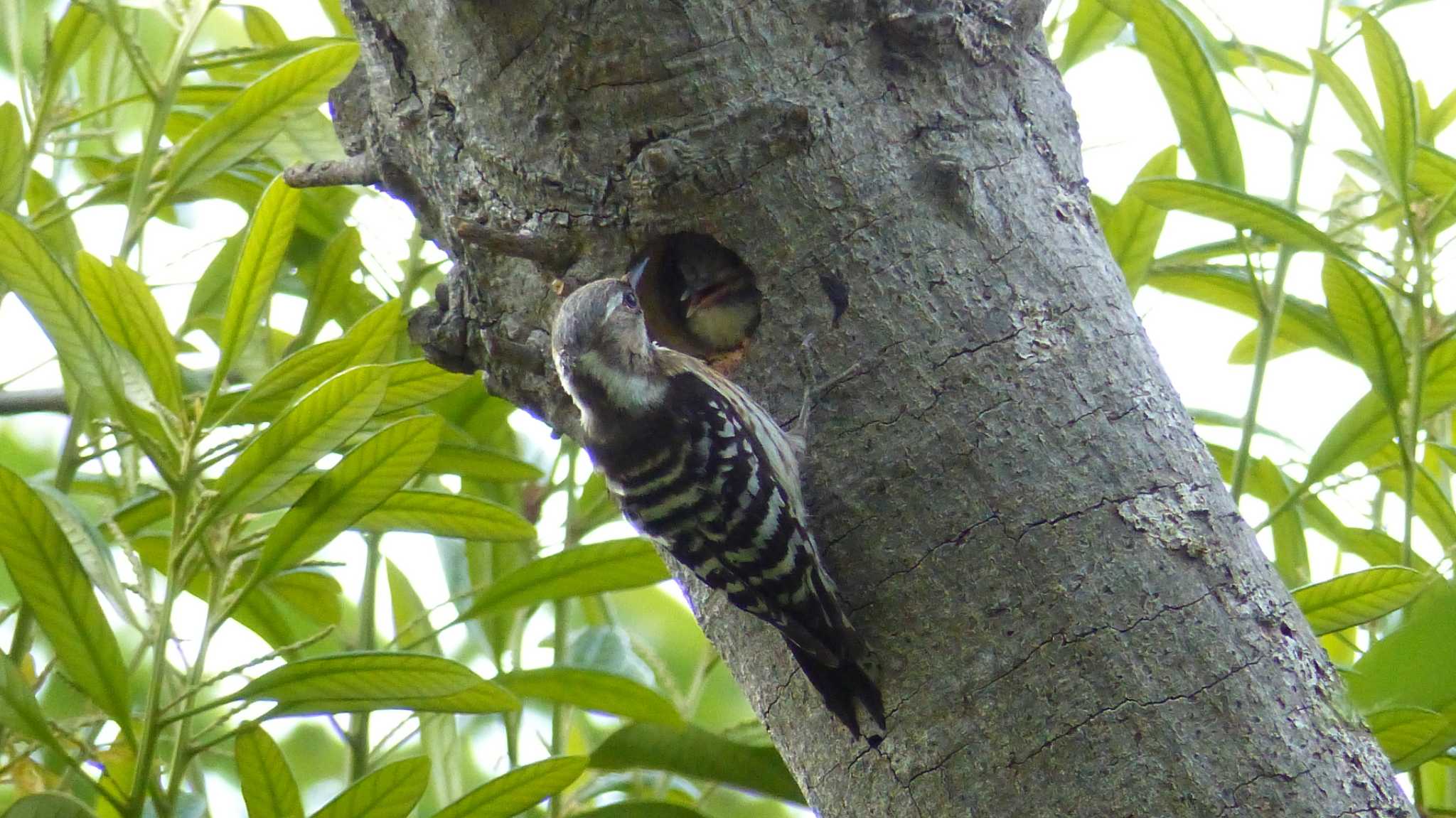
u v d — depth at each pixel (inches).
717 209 259.0
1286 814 213.8
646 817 305.7
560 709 325.4
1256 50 333.7
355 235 332.8
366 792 255.1
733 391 276.2
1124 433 241.3
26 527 242.4
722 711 453.1
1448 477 333.1
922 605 239.5
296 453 253.3
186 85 358.9
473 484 355.9
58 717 321.4
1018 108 272.4
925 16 260.4
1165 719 220.8
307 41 334.0
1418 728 248.7
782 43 260.7
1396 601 266.2
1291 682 224.4
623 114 262.2
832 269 257.0
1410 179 287.4
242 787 269.4
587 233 269.3
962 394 246.4
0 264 243.8
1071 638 227.9
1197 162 307.4
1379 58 278.8
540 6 260.7
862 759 241.4
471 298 295.1
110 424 281.7
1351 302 283.6
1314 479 301.0
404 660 248.2
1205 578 230.2
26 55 389.7
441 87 285.0
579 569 299.6
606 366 278.1
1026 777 225.3
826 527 249.9
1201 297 338.6
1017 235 257.3
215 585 262.8
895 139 260.4
